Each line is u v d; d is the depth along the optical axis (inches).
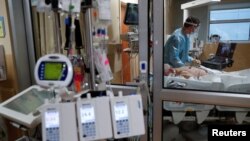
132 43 72.9
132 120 38.5
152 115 73.2
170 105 72.1
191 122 72.9
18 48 82.7
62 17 46.9
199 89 67.6
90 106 37.3
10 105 51.7
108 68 48.0
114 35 73.9
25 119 46.8
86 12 42.5
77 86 44.6
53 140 35.6
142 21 67.7
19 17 81.9
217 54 66.3
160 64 68.6
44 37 81.8
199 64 68.0
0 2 79.7
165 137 75.8
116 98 38.6
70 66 41.8
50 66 41.9
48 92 54.3
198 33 67.2
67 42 45.9
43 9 43.3
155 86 70.6
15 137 84.1
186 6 66.1
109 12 46.4
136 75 73.7
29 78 88.0
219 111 68.8
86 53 45.0
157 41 67.4
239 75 64.7
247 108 65.1
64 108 36.3
